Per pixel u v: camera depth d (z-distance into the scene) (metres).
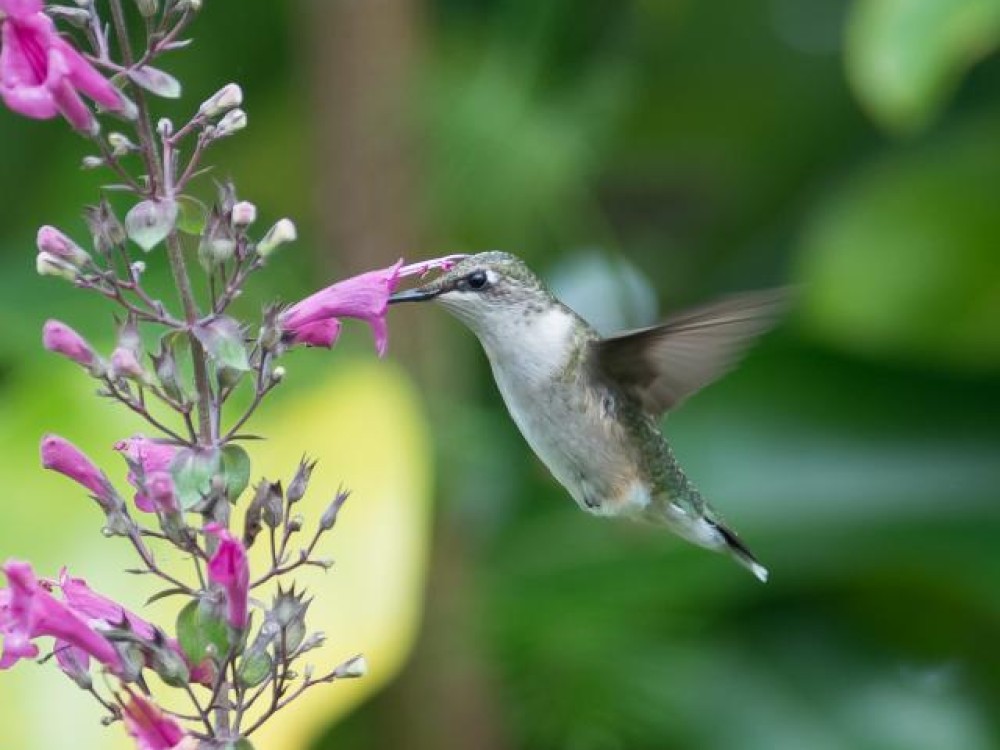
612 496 8.74
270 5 11.62
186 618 5.72
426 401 10.52
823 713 11.01
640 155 12.90
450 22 11.72
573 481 8.73
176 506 5.63
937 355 11.54
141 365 5.68
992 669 11.77
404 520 8.97
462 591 10.35
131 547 8.93
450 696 10.28
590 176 11.37
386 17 10.50
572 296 11.67
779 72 12.38
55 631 5.68
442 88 10.68
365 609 8.67
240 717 5.73
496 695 10.38
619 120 11.93
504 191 10.70
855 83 9.40
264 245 5.75
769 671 11.16
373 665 8.53
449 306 8.41
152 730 5.72
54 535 8.97
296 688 8.41
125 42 5.64
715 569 10.74
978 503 11.15
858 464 11.35
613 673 10.40
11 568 5.62
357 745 10.47
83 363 5.78
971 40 9.23
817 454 11.38
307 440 9.30
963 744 11.10
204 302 10.34
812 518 11.04
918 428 11.58
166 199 5.68
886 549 10.91
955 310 11.25
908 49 9.27
